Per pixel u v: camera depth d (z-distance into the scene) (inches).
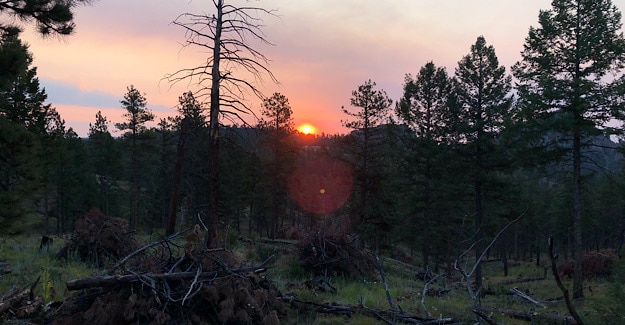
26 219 611.8
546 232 2217.0
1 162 564.4
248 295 255.1
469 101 1147.9
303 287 404.2
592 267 1073.5
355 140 1278.3
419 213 1398.9
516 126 832.3
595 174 816.3
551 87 764.6
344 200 1422.2
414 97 1343.5
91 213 505.0
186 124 558.6
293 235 1478.8
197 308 242.4
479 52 1133.7
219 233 496.7
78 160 2103.8
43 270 358.6
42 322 231.0
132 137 1910.7
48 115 1254.3
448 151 1236.5
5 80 471.5
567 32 785.6
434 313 326.6
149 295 233.0
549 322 339.6
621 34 762.8
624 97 717.9
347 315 302.2
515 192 1156.5
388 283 550.6
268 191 1733.5
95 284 225.0
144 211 2311.8
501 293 614.2
